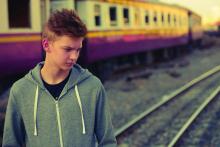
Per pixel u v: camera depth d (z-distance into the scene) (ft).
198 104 41.37
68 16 8.19
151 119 34.68
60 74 8.63
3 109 31.81
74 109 8.59
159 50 87.45
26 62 38.91
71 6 47.32
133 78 59.16
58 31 8.09
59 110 8.55
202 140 28.66
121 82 55.88
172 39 87.92
